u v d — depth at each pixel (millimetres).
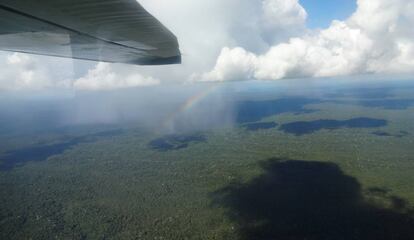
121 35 2689
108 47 3158
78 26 2295
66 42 2691
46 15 2010
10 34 2211
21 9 1858
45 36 2398
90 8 2061
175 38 3295
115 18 2299
